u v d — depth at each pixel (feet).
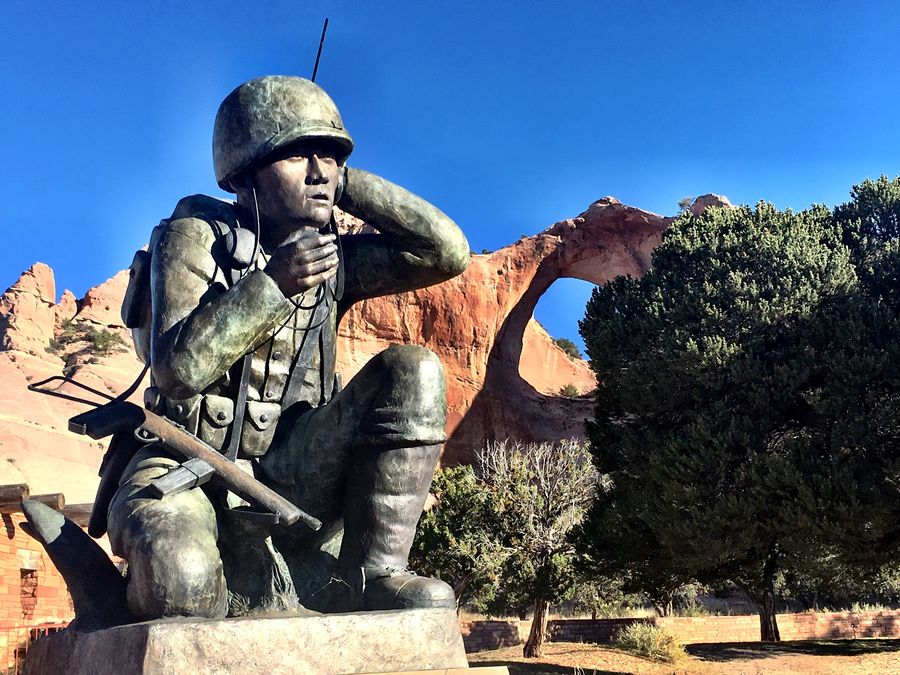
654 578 70.23
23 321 195.83
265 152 10.48
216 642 8.18
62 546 10.00
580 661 66.64
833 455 62.03
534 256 196.95
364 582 10.00
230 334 9.38
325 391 11.28
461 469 81.56
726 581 87.66
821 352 66.74
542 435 185.37
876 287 71.67
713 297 70.49
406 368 10.18
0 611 51.11
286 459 10.61
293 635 8.47
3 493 49.93
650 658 67.41
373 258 11.78
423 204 11.58
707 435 64.49
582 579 75.92
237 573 10.17
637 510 66.54
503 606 80.79
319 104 10.82
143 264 10.74
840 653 70.13
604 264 197.06
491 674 8.73
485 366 189.67
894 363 61.36
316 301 10.87
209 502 9.82
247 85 10.81
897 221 77.25
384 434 10.03
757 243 72.74
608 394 75.97
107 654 8.61
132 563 8.91
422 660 9.00
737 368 65.51
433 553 74.84
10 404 145.18
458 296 188.85
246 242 10.43
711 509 61.36
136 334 11.36
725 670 62.69
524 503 76.38
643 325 72.23
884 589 122.72
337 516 10.73
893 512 59.06
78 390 164.14
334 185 10.95
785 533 61.16
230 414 10.37
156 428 9.94
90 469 135.64
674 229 81.92
